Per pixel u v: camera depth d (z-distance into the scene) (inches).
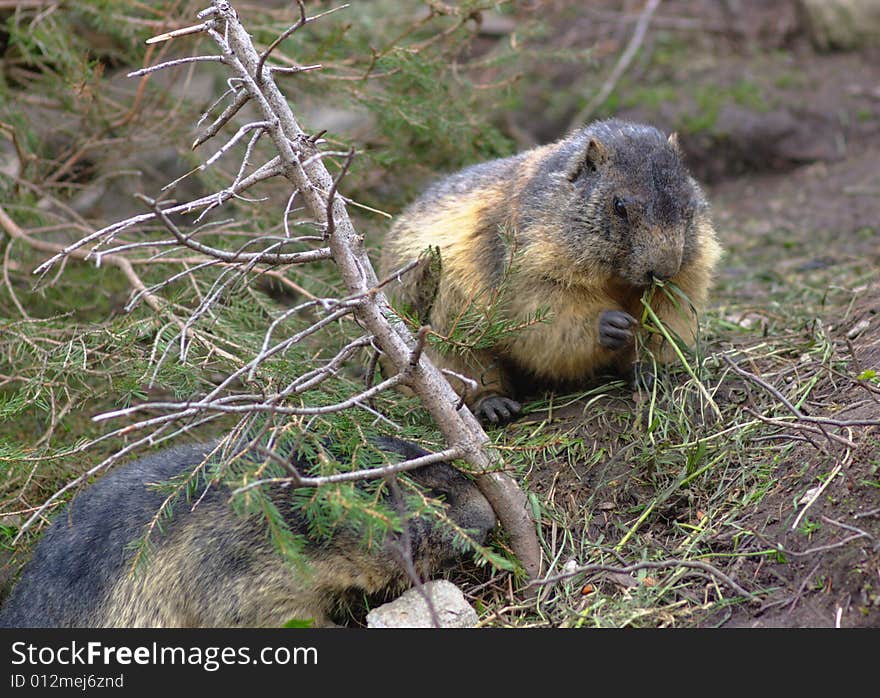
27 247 363.6
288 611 231.5
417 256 313.9
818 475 236.7
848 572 211.3
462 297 303.7
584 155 282.5
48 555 240.2
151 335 301.7
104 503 242.2
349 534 229.5
